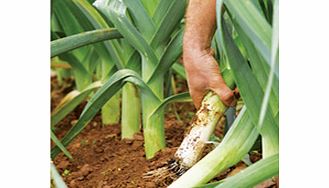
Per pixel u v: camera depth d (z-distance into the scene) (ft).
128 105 7.11
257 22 4.96
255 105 5.39
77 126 6.43
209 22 5.61
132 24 6.39
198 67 5.68
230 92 5.69
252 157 6.23
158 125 6.51
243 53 5.96
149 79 6.40
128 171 6.35
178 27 7.02
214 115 5.77
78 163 6.97
